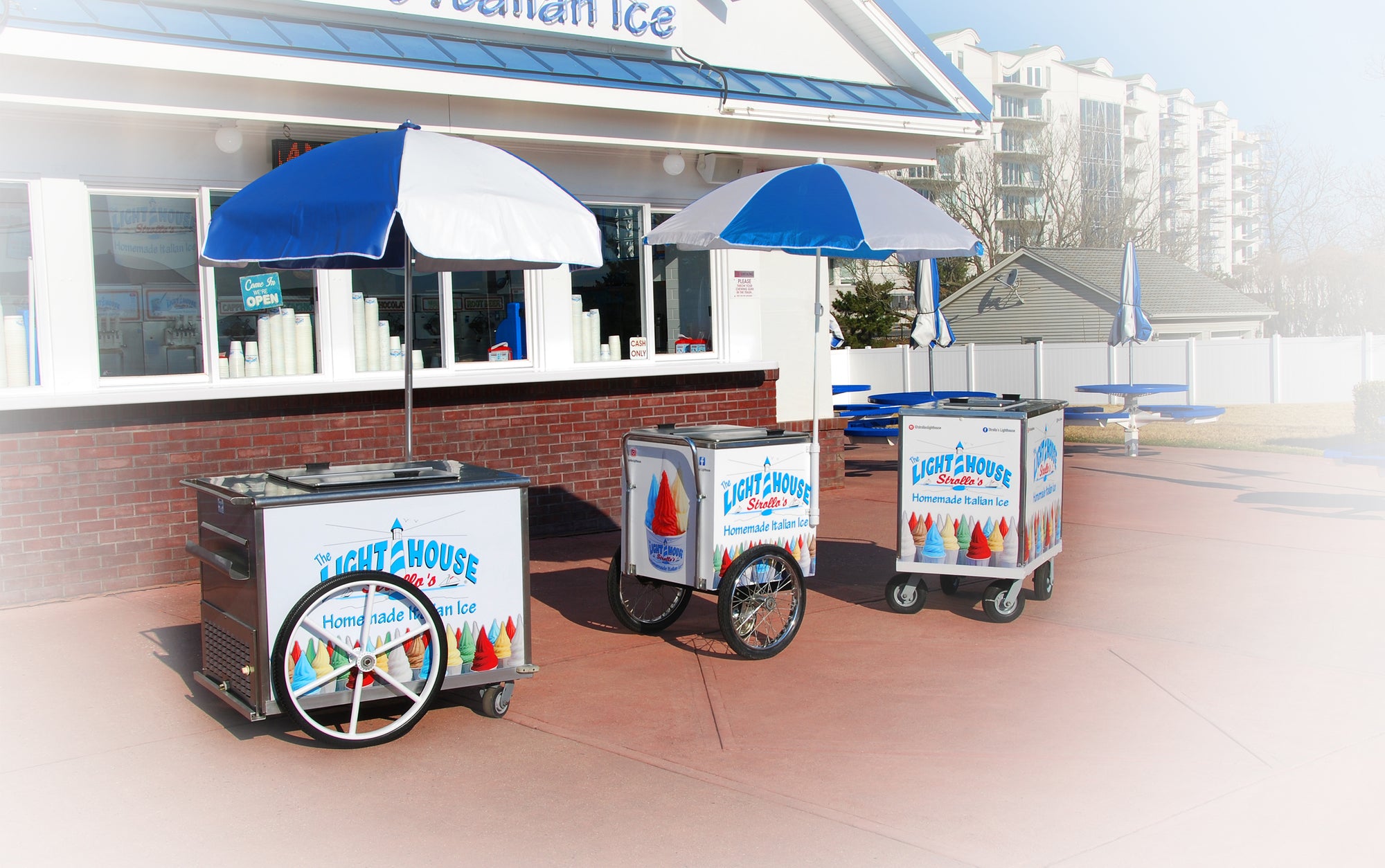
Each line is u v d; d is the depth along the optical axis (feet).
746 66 37.35
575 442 32.83
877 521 34.78
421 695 16.48
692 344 36.06
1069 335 135.54
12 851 12.75
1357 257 164.55
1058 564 28.53
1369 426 52.60
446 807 13.96
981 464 22.68
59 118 24.99
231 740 16.40
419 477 17.22
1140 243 206.49
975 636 21.94
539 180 18.33
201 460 26.63
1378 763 15.17
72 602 24.91
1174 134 329.31
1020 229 203.62
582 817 13.62
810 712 17.61
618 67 32.48
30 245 25.04
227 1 27.48
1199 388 90.02
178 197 26.91
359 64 26.94
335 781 14.84
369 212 16.47
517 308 32.22
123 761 15.57
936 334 48.32
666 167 34.14
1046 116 267.18
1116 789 14.39
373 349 29.68
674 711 17.71
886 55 40.60
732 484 20.54
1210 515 35.63
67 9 24.06
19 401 24.12
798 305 39.14
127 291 26.23
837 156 37.32
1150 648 20.89
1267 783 14.55
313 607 15.58
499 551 17.25
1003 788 14.44
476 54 29.66
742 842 12.91
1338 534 32.09
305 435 28.12
